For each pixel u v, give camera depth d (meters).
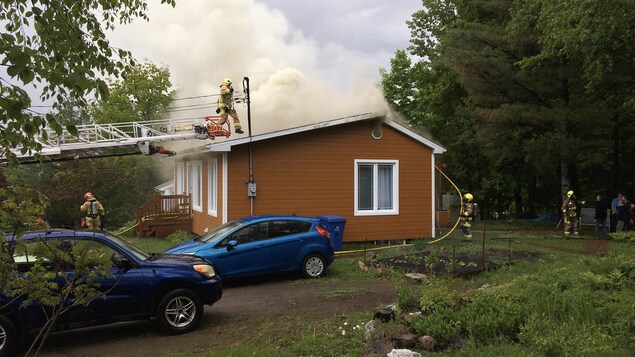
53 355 6.03
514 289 6.63
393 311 6.20
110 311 6.39
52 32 3.30
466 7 27.58
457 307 6.08
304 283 9.88
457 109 27.06
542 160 22.83
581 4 14.95
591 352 4.40
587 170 31.16
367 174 15.69
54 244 3.70
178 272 6.81
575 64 20.86
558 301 5.71
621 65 18.73
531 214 32.72
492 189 33.97
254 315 7.50
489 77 22.78
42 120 2.73
